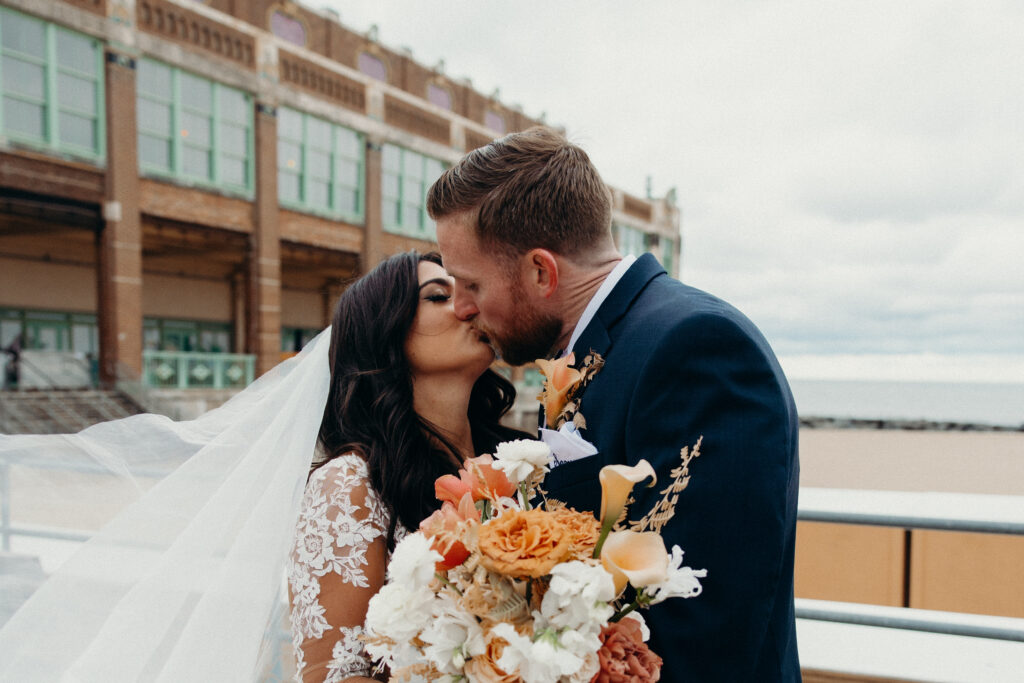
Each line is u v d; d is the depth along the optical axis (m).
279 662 1.42
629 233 29.80
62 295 17.41
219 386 16.11
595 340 1.18
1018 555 2.62
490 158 1.24
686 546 0.91
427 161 21.36
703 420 0.95
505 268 1.25
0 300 16.28
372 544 1.32
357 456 1.41
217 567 1.27
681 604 0.92
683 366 0.98
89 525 1.38
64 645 1.21
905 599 2.77
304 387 1.46
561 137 1.29
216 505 1.31
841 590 2.85
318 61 17.77
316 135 18.12
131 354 13.90
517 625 0.80
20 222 13.79
